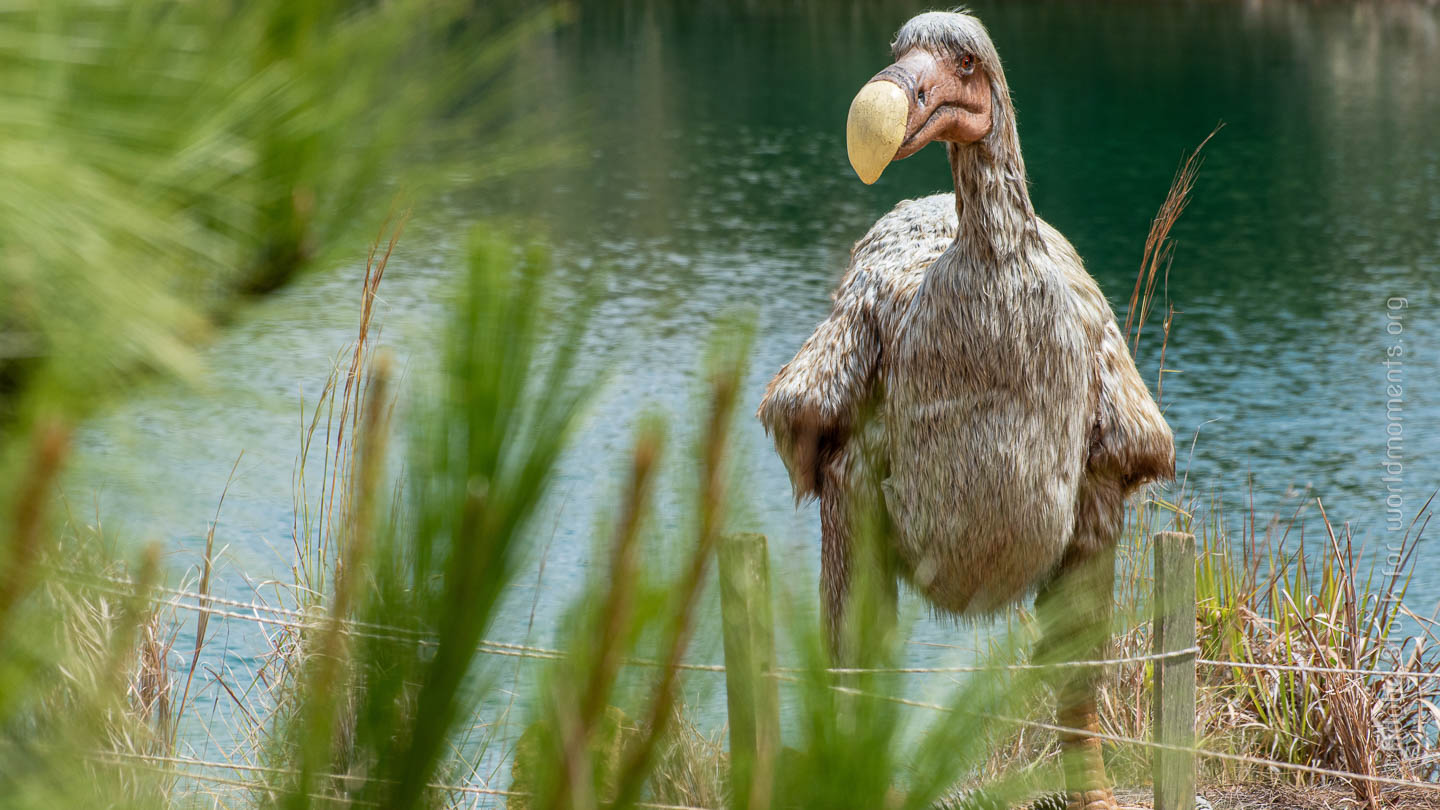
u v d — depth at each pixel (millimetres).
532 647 2760
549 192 40344
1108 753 9484
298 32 2295
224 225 2369
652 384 19797
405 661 2561
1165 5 95938
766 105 59688
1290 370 23703
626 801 2768
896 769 2721
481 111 2523
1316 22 86375
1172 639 7918
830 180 43438
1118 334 8422
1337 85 62750
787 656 2732
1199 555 12102
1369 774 9898
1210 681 10859
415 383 2477
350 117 2375
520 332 2443
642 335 23359
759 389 20734
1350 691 10141
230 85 2242
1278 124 53531
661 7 102250
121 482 2295
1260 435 20156
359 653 2582
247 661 10000
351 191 2445
